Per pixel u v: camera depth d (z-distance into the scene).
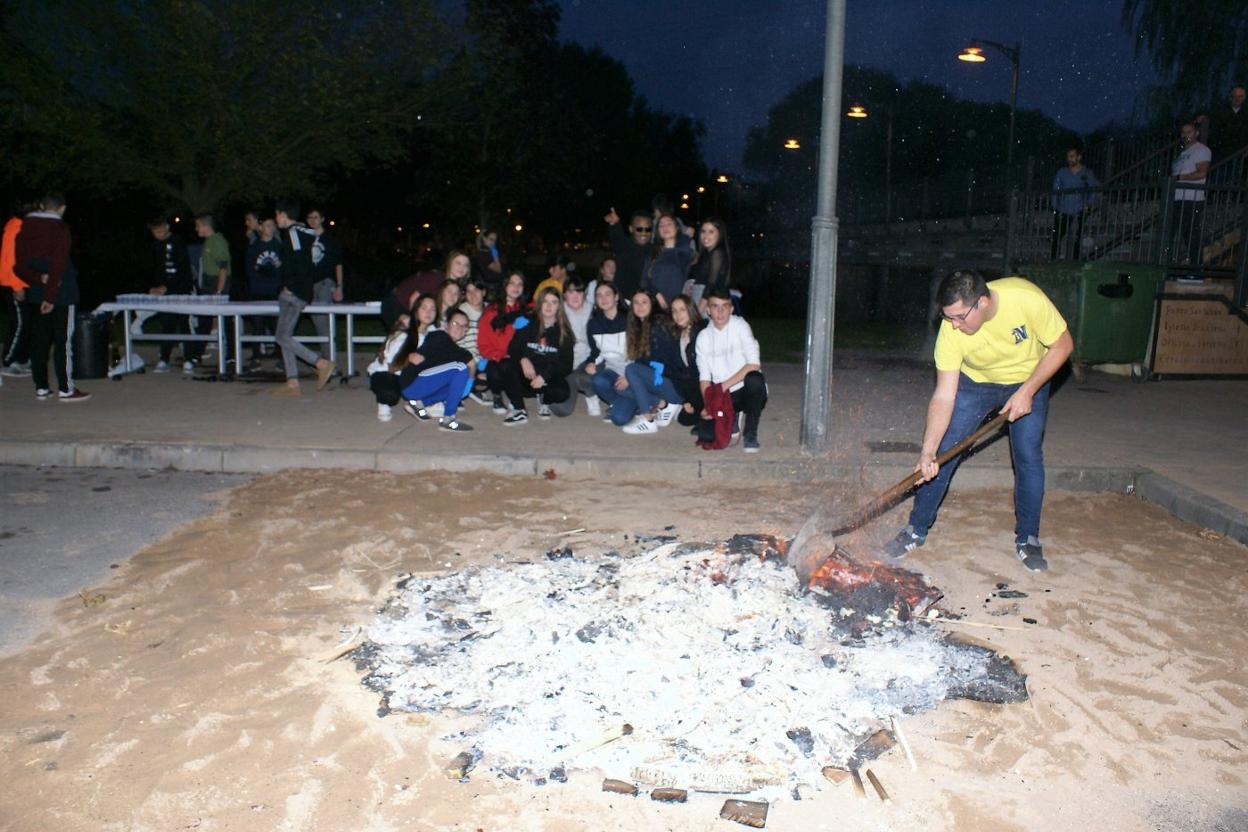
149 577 5.12
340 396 9.84
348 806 3.22
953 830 3.16
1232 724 3.77
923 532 5.64
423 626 4.46
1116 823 3.19
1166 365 11.31
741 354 7.36
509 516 6.20
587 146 24.61
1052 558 5.53
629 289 9.72
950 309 4.67
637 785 3.36
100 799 3.24
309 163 20.64
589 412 8.88
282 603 4.79
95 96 19.16
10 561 5.36
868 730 3.69
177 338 10.97
